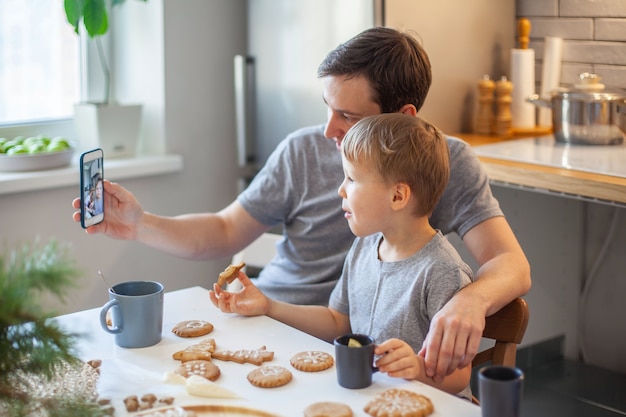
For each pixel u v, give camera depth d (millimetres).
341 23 2510
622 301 2672
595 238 2713
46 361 902
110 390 1114
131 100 2939
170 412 1019
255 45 2805
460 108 2734
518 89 2729
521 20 2730
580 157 2256
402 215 1338
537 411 2414
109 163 2717
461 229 1612
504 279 1368
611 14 2631
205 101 2945
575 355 2801
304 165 1792
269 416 1034
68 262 905
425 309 1325
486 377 993
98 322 1393
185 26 2852
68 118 2891
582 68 2732
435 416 1034
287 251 1835
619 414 2391
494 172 2219
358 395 1099
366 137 1316
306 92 2650
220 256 1812
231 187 3072
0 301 854
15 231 2523
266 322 1385
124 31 2906
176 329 1331
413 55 1587
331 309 1516
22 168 2521
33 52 2789
